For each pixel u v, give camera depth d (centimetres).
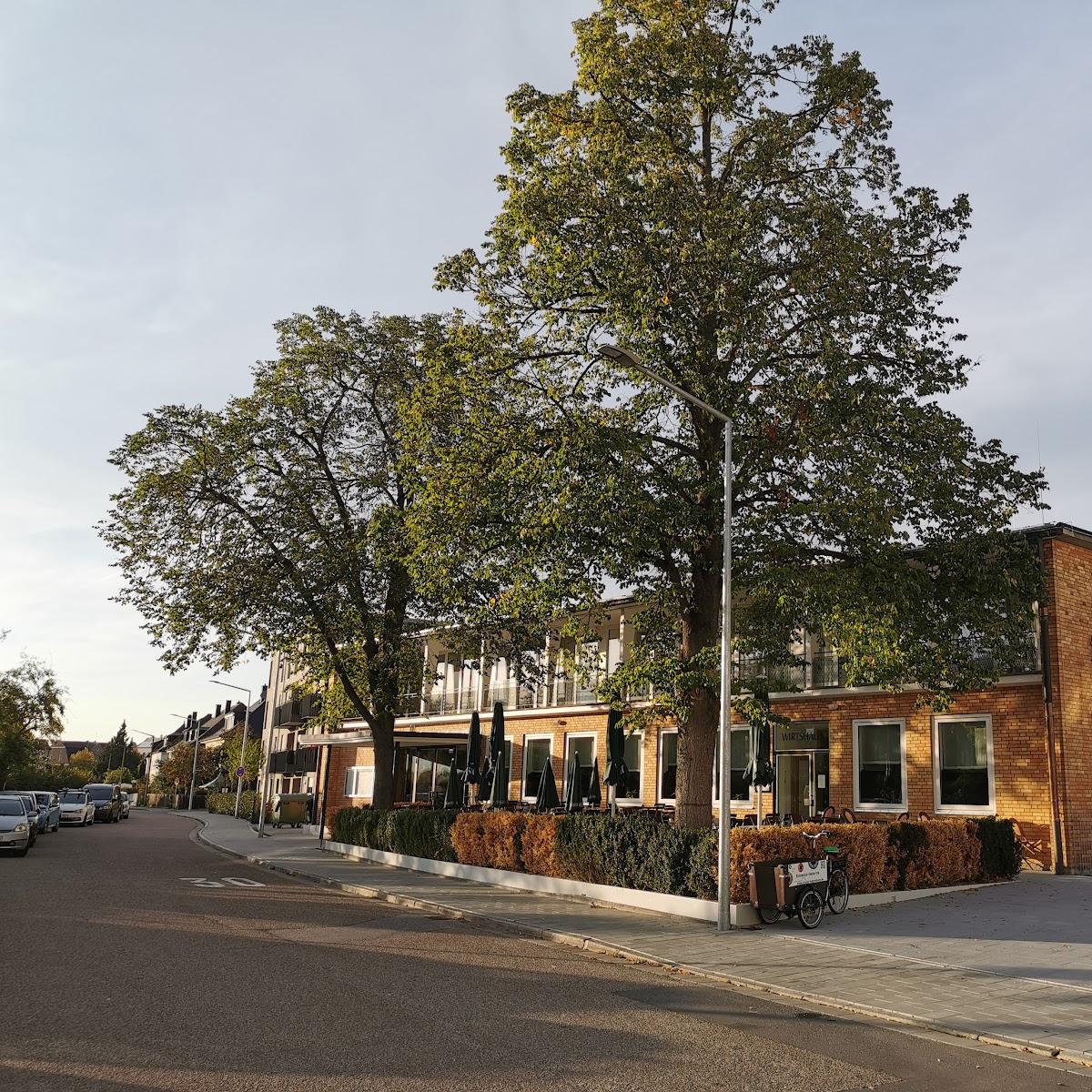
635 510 1346
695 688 1502
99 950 1044
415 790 3906
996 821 1714
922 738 2134
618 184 1424
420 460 1648
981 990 909
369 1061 643
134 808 8881
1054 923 1280
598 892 1565
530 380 1539
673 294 1407
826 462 1374
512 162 1531
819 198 1429
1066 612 1920
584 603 1474
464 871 1967
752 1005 873
